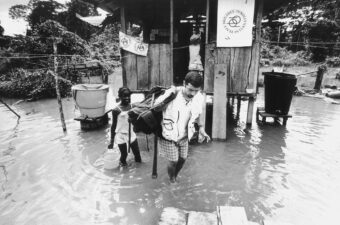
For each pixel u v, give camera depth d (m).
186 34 11.30
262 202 4.16
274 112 8.06
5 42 17.83
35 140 6.83
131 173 5.07
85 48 16.47
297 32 23.39
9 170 5.23
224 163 5.52
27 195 4.37
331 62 21.30
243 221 3.09
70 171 5.17
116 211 3.95
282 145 6.47
